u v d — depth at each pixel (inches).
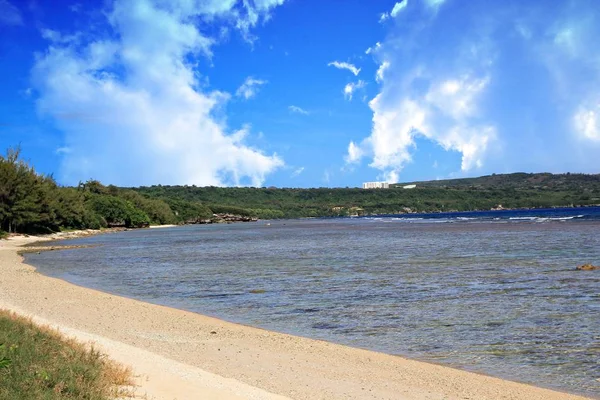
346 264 1631.4
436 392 469.7
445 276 1256.2
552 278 1156.5
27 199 4057.6
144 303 989.8
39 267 1813.5
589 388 472.7
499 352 594.9
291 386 485.1
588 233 2682.1
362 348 634.2
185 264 1829.5
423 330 711.1
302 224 6988.2
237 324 791.7
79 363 427.5
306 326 767.1
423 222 5693.9
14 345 440.8
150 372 481.1
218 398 410.9
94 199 6190.9
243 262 1827.0
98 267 1796.3
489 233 3070.9
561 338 642.8
